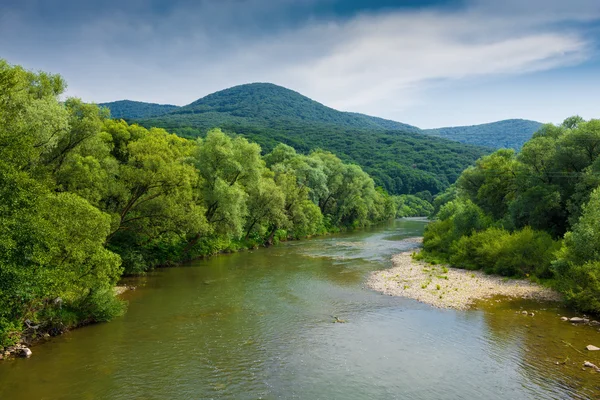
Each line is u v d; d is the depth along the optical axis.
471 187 70.88
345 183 100.38
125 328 23.75
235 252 56.53
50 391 16.05
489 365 18.69
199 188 50.31
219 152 51.00
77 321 23.72
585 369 17.92
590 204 30.34
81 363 18.73
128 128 53.69
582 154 43.50
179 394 16.00
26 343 20.58
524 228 41.81
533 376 17.39
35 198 17.94
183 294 31.89
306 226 78.38
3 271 15.80
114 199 39.03
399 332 23.31
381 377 17.62
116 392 16.09
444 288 33.94
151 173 38.47
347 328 24.03
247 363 19.03
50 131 27.00
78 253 21.86
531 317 25.80
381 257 52.34
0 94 23.61
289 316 26.36
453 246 47.84
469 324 24.56
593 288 25.81
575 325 24.12
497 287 34.12
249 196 60.38
